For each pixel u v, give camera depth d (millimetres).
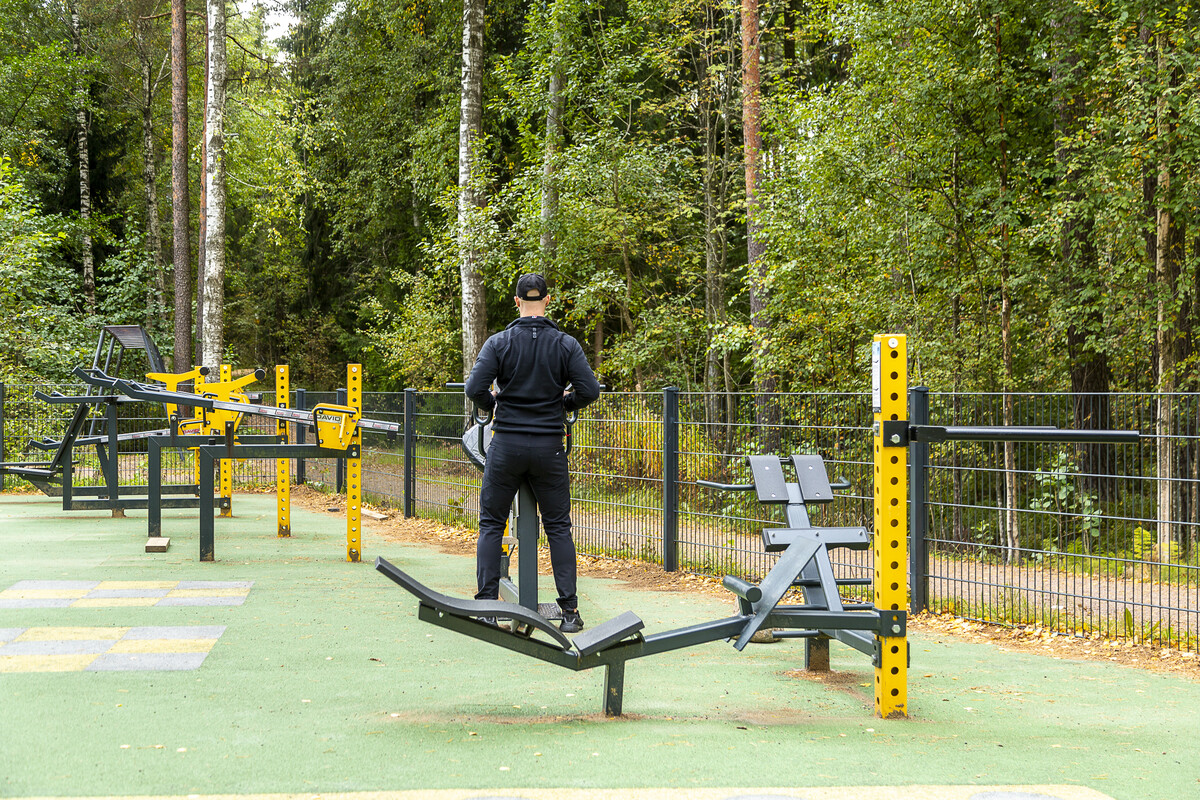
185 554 8367
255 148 27750
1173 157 9016
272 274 33250
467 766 3043
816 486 4707
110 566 7605
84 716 3578
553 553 4570
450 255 17969
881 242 11516
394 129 24797
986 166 10992
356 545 8227
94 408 11148
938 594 6445
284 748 3213
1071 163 9727
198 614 5758
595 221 16406
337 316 32688
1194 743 3572
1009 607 6164
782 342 13031
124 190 29578
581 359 4492
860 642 4199
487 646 5121
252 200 25109
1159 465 5789
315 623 5574
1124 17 8984
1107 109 9656
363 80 25172
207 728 3451
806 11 16938
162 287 27250
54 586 6641
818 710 4008
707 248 18750
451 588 6938
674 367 18109
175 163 21172
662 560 7891
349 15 25328
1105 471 5844
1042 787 2982
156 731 3395
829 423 6891
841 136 11359
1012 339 12164
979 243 11047
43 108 25609
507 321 24203
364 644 5066
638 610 6305
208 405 8047
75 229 25578
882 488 3910
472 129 17031
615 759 3150
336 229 27469
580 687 4316
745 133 14406
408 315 23000
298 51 29875
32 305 18609
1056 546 5977
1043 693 4418
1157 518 5738
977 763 3230
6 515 11305
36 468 11797
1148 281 10047
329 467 14516
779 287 12844
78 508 10602
